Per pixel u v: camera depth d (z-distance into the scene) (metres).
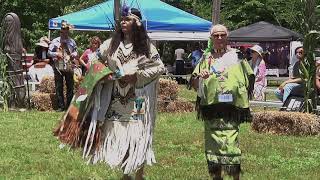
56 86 12.48
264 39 25.97
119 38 5.13
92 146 5.07
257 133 9.92
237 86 5.31
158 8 15.62
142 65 5.05
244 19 35.91
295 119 9.70
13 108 12.78
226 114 5.32
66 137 5.12
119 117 5.06
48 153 7.59
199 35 20.52
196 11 36.97
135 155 4.98
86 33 25.72
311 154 7.92
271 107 12.05
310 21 10.38
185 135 9.27
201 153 7.79
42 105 12.80
